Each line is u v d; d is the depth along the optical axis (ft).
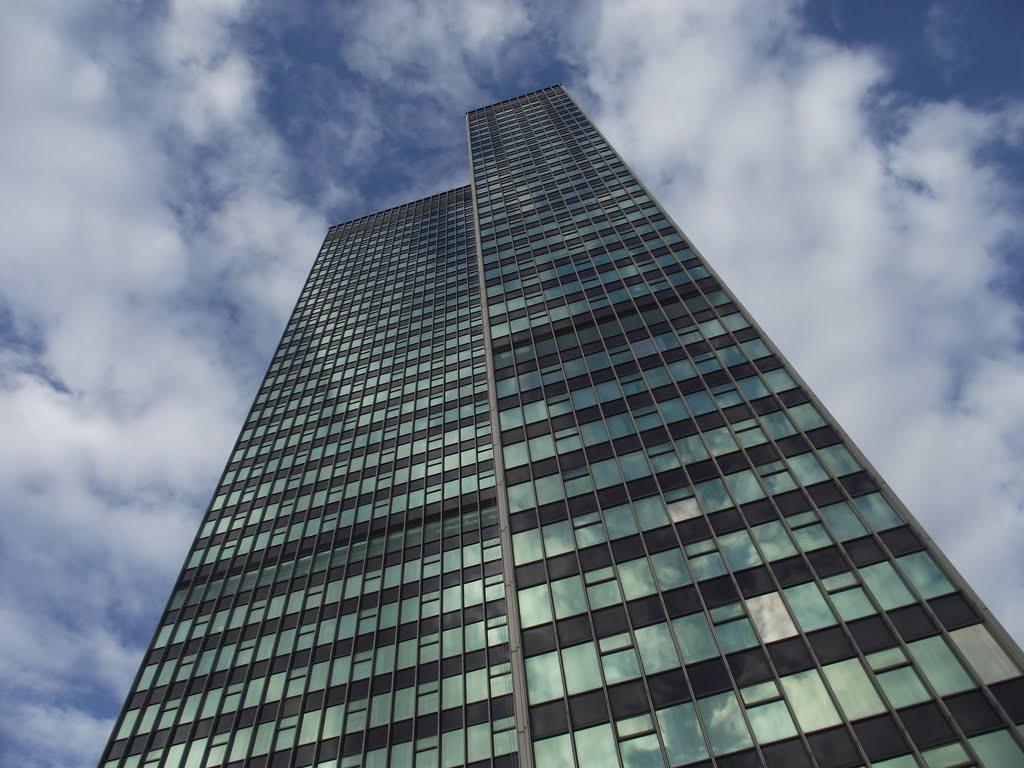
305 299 308.40
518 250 191.93
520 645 89.45
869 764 67.15
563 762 76.07
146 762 134.21
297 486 200.75
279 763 125.90
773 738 71.67
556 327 152.15
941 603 78.07
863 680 73.77
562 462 116.37
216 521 198.49
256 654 150.61
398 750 121.60
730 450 107.76
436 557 160.66
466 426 202.59
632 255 172.14
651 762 73.41
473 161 271.90
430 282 291.58
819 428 106.22
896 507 90.22
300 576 168.66
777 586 85.97
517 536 105.50
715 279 150.92
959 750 65.92
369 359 251.19
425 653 137.90
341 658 142.92
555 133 277.85
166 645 161.38
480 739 119.03
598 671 83.71
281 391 249.96
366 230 364.99
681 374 126.72
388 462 198.08
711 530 96.07
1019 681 68.95
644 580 92.58
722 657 80.38
